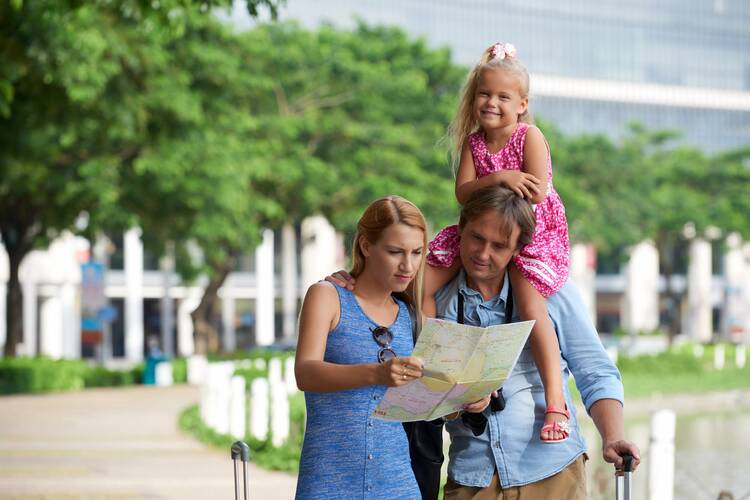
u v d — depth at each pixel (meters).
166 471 24.44
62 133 45.38
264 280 112.25
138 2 22.94
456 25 130.12
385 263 7.04
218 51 51.66
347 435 7.04
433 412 6.95
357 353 7.16
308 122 63.72
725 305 138.50
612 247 100.50
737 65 147.50
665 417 16.42
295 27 66.12
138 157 51.97
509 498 7.61
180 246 64.38
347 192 65.38
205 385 34.69
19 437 32.47
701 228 97.75
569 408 7.77
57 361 57.59
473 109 8.19
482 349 6.61
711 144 145.12
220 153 52.88
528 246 7.71
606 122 139.12
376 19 122.75
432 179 66.44
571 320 7.73
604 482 15.69
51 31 31.20
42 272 96.75
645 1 142.25
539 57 136.38
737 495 20.77
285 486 21.81
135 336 104.19
